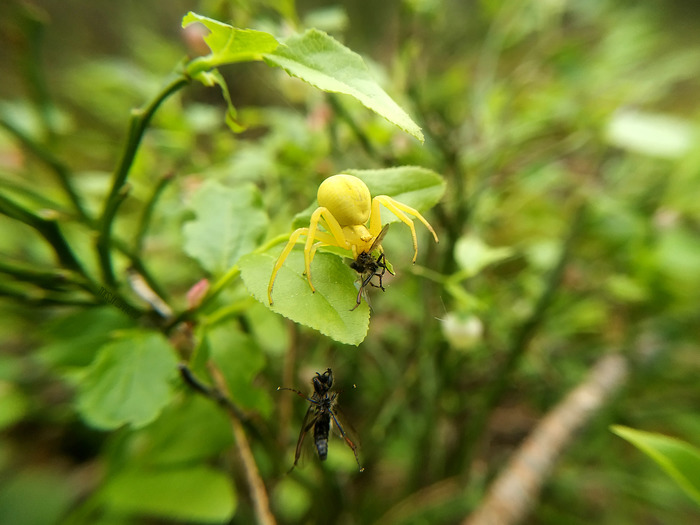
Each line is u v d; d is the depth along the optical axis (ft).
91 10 0.89
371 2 0.76
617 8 0.57
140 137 0.16
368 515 0.35
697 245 0.41
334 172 0.36
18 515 0.33
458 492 0.35
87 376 0.19
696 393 0.42
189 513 0.24
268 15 0.36
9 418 0.37
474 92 0.48
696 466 0.17
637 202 0.42
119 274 0.24
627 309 0.45
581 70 0.52
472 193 0.37
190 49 0.35
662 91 0.57
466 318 0.29
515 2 0.48
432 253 0.32
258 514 0.21
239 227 0.21
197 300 0.20
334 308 0.15
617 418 0.39
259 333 0.30
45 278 0.18
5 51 0.60
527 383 0.42
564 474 0.38
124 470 0.26
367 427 0.35
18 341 0.44
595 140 0.43
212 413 0.26
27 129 0.34
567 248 0.37
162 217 0.35
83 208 0.26
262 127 0.58
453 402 0.38
